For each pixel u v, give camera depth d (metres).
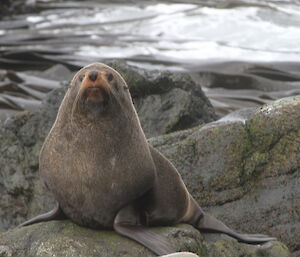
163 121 44.81
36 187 42.12
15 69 78.62
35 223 31.11
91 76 28.05
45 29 94.12
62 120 29.91
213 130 38.59
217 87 71.69
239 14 90.69
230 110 64.94
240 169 37.81
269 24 86.62
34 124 43.97
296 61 76.19
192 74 74.38
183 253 27.08
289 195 37.25
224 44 82.31
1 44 87.69
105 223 29.91
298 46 80.44
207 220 33.88
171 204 31.92
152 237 29.12
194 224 33.59
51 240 29.09
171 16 93.75
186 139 38.97
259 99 68.56
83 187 29.19
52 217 30.97
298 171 37.50
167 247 28.58
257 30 85.25
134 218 30.05
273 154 37.81
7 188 42.41
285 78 72.75
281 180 37.50
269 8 92.00
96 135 29.09
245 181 37.81
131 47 83.94
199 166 38.16
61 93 45.06
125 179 29.38
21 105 66.62
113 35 89.25
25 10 102.56
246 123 38.59
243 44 81.94
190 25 89.31
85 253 28.38
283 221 37.03
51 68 77.69
